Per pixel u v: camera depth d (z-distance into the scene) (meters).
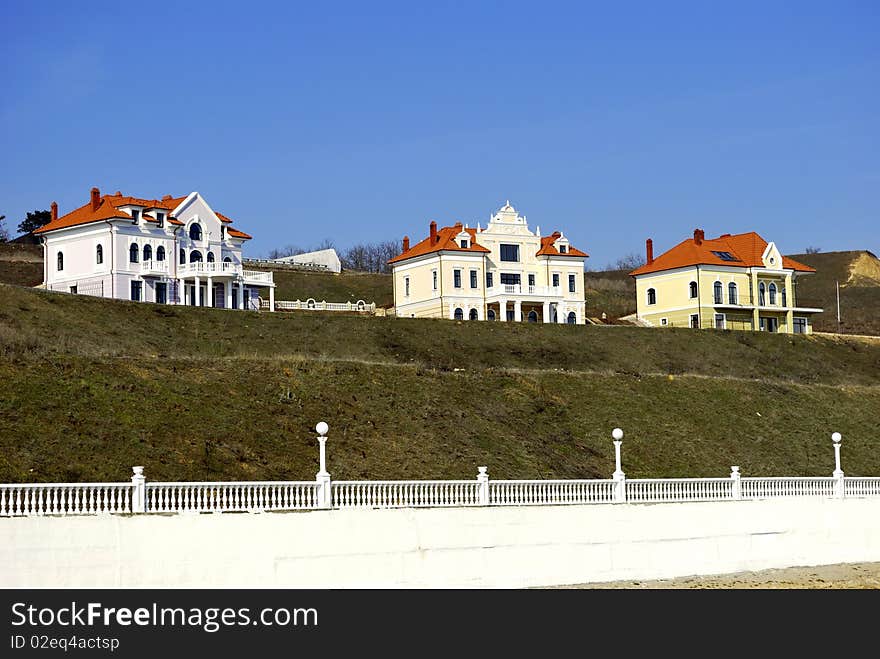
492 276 126.06
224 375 66.38
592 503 48.41
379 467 59.97
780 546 52.75
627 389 83.38
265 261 164.38
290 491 44.38
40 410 54.78
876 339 121.69
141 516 38.41
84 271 109.38
